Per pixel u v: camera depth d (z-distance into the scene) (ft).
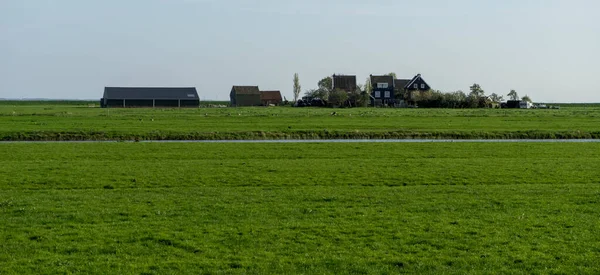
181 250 63.26
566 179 110.73
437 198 90.74
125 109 492.13
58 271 56.34
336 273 57.00
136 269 57.31
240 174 114.32
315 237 68.33
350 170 120.47
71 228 71.36
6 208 81.46
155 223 73.77
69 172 114.93
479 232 70.69
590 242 66.64
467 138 216.74
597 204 86.58
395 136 217.56
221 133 210.59
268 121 278.05
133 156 145.89
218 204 85.05
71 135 203.82
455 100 547.49
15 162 131.03
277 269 57.77
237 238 67.51
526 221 75.92
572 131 222.28
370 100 621.72
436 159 141.69
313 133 216.74
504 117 325.42
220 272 56.75
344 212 80.64
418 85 639.35
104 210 80.43
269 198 89.92
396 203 86.89
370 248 64.64
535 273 57.26
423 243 66.49
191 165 127.24
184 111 425.28
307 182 106.22
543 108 560.61
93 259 60.08
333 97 579.07
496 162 135.03
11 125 238.48
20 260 59.21
